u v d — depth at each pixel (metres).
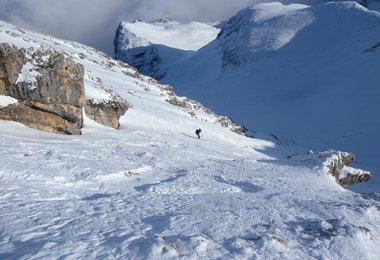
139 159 26.61
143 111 47.78
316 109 132.25
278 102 150.75
